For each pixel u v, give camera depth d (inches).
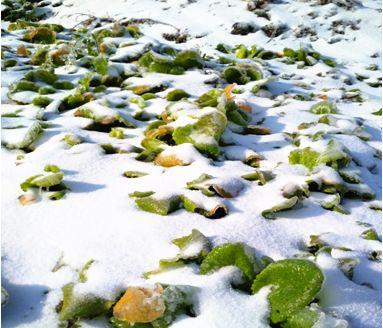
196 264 73.4
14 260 76.0
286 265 66.3
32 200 89.6
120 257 74.7
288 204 87.3
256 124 135.9
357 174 105.3
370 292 69.7
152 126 122.6
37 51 187.3
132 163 104.9
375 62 247.3
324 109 143.6
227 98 131.5
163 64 169.0
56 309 67.3
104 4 348.8
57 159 104.0
